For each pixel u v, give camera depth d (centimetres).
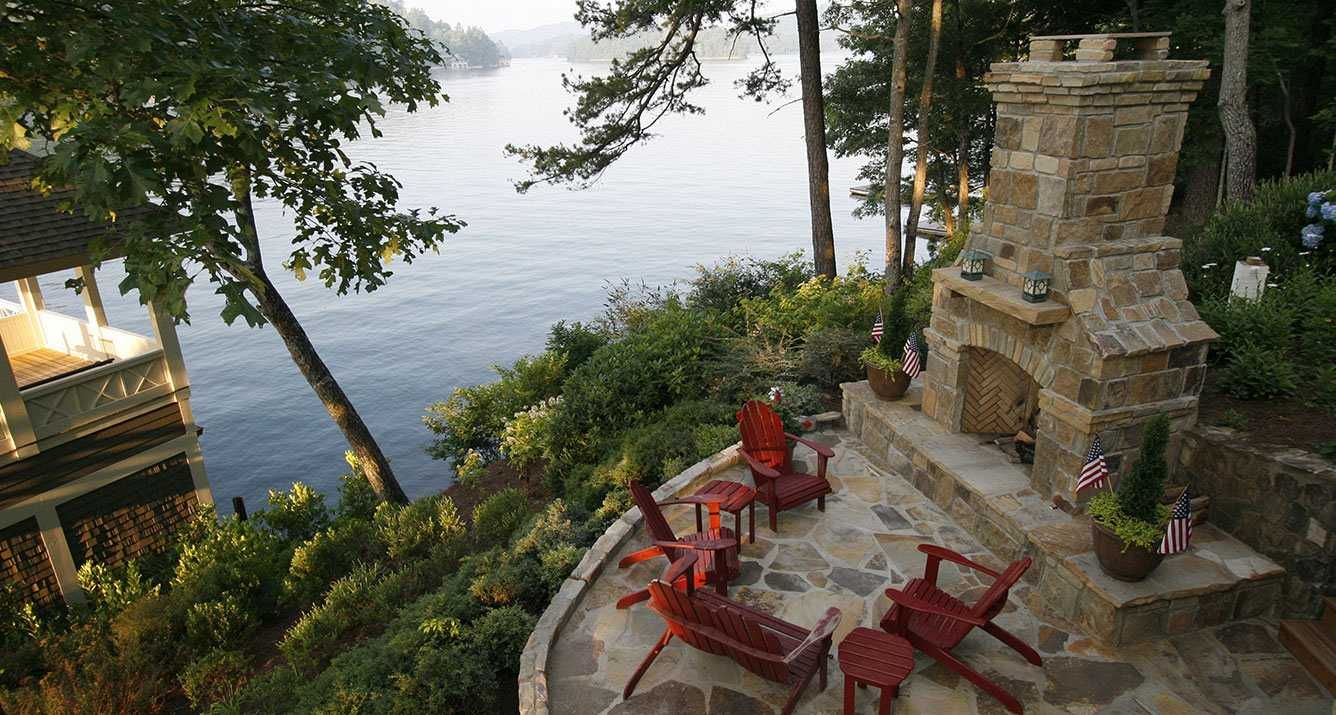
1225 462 675
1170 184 693
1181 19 1647
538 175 1898
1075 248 670
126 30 779
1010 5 2066
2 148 952
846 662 521
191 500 1402
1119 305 670
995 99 740
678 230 7144
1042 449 733
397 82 1119
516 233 7238
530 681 586
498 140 13625
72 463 1226
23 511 1177
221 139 917
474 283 5519
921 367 970
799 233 6800
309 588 1074
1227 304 873
